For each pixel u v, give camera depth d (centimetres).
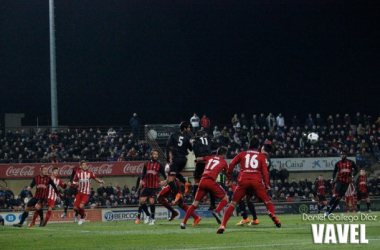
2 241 1161
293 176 3406
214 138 3366
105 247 987
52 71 3122
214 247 936
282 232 1226
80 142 3150
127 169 3070
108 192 2794
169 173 1493
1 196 2617
